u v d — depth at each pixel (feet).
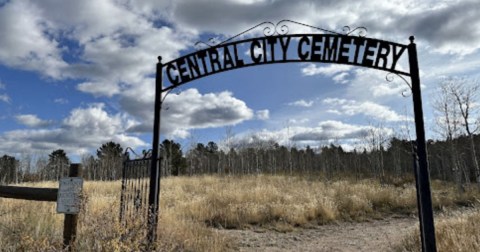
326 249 28.81
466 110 73.61
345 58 19.07
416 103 17.25
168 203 44.42
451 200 56.59
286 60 19.67
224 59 20.26
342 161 167.94
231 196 46.55
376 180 91.61
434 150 126.62
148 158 19.84
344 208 46.68
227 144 140.56
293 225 38.27
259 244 30.07
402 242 26.50
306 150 182.39
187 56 20.65
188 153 162.81
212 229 31.32
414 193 55.47
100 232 15.16
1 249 15.52
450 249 19.94
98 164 170.09
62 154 178.81
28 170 145.79
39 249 14.53
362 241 32.04
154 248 17.28
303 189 59.00
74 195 15.51
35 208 24.45
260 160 157.48
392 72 18.22
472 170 101.04
